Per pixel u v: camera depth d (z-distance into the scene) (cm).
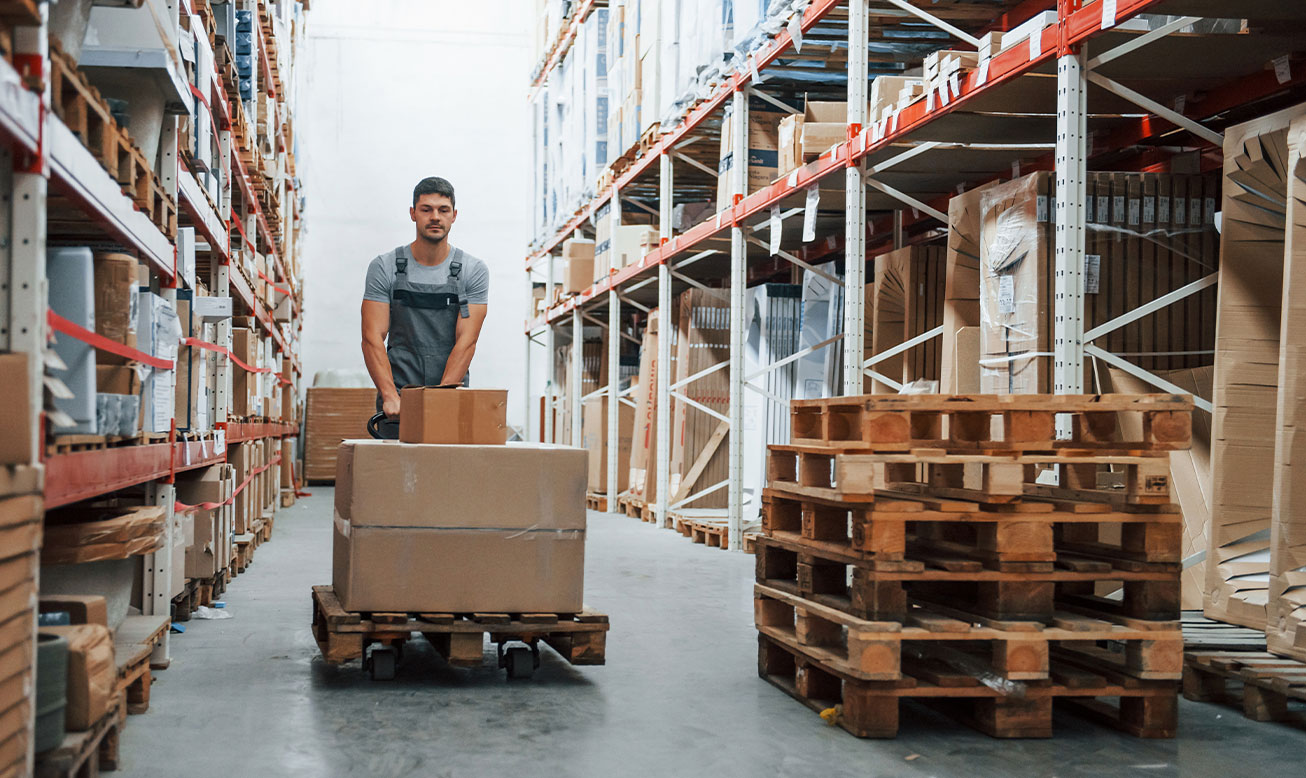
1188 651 411
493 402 431
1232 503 459
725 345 1104
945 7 714
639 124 1151
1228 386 458
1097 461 361
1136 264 542
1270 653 405
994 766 323
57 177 245
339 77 1936
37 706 237
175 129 425
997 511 357
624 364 1546
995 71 514
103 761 304
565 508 428
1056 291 460
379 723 361
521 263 1995
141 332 358
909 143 687
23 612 214
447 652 422
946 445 359
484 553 421
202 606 581
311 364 1897
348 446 437
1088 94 575
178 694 395
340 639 411
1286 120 418
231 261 681
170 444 404
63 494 251
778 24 781
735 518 887
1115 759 332
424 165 1959
